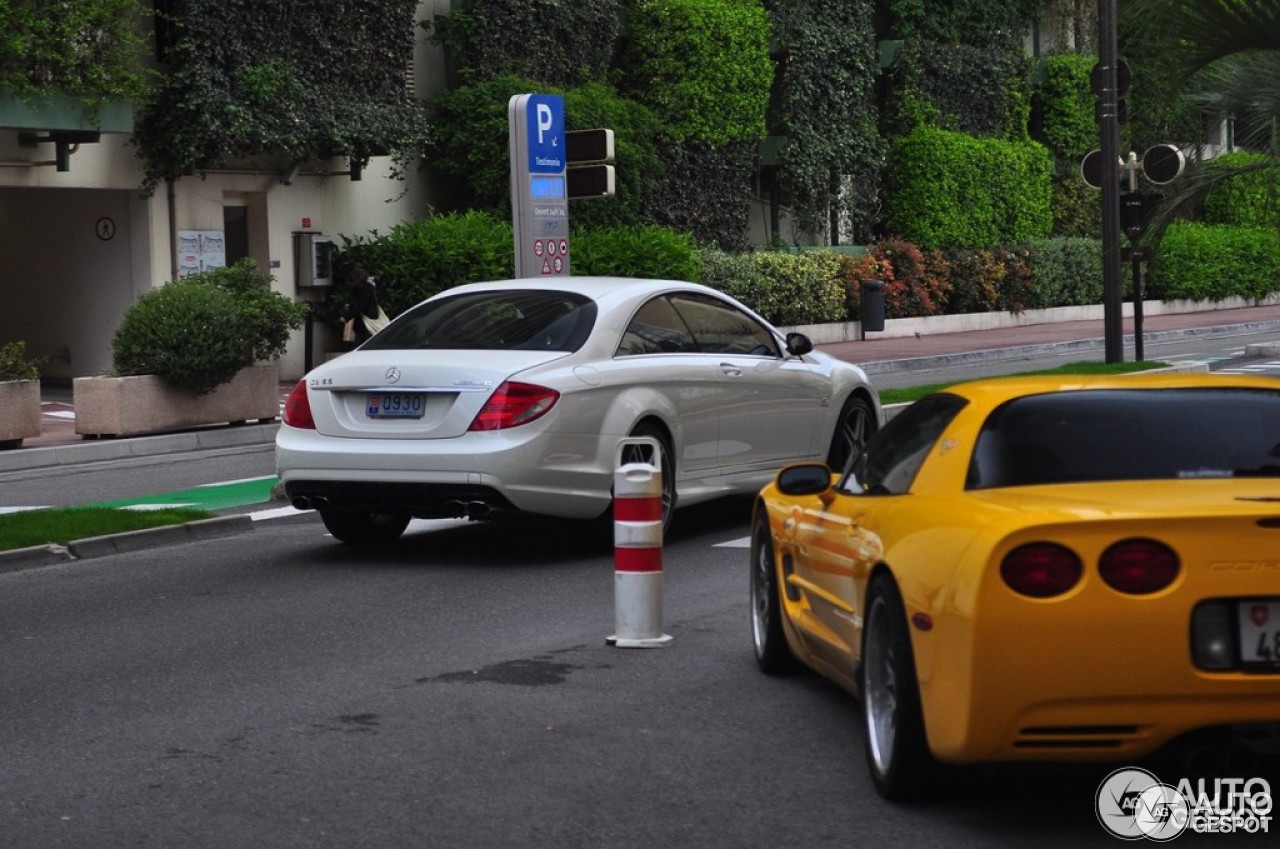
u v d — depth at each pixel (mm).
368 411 12266
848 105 46562
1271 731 5848
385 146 31641
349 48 31500
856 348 40469
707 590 11453
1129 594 5727
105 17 26719
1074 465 6551
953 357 37594
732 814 6496
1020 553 5785
